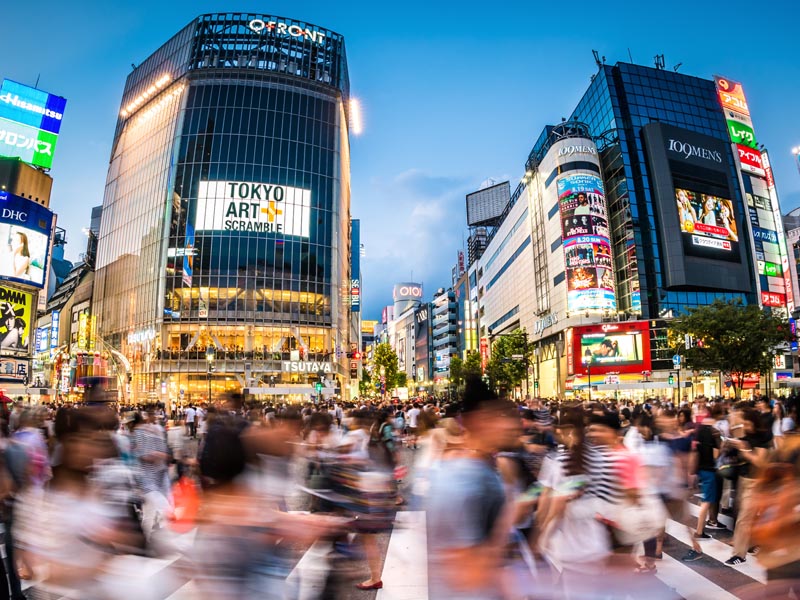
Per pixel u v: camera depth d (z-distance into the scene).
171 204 68.50
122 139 83.50
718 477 9.47
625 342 63.81
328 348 69.19
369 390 127.69
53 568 3.94
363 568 7.50
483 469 2.89
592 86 80.69
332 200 73.62
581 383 64.00
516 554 3.28
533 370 82.38
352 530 4.55
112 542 4.09
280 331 66.75
